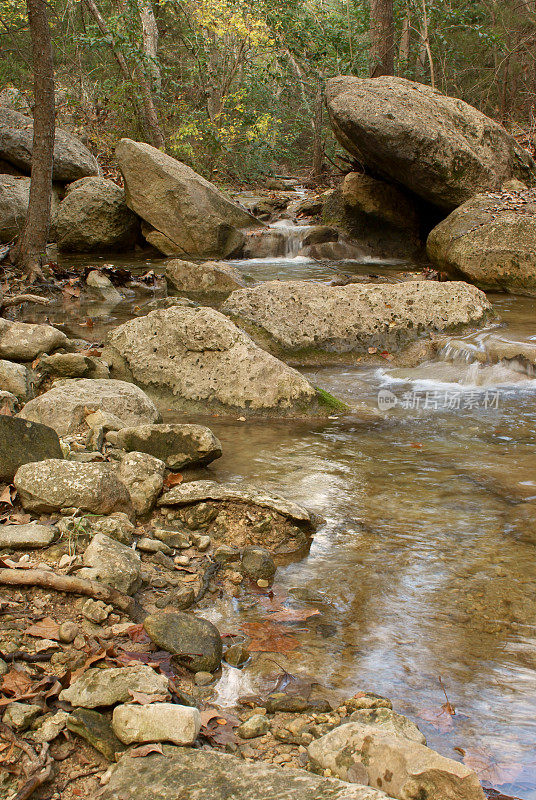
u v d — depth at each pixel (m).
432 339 7.70
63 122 20.19
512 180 14.16
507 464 4.80
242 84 23.61
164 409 5.93
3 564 3.06
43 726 2.28
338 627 3.00
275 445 5.13
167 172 13.90
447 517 4.00
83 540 3.31
